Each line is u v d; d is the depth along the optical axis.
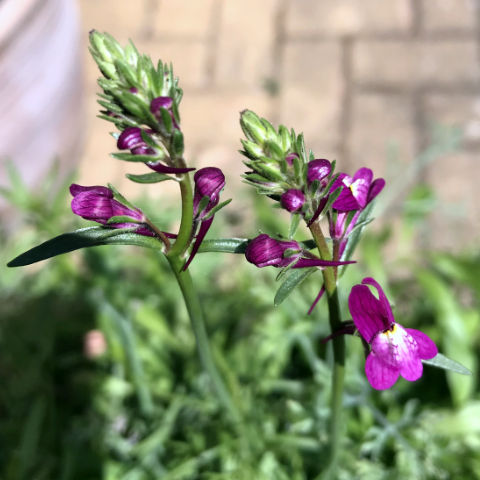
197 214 0.11
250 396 0.21
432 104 0.36
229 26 0.40
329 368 0.20
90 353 0.22
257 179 0.10
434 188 0.32
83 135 0.34
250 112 0.10
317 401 0.20
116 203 0.11
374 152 0.34
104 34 0.10
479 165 0.33
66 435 0.21
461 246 0.30
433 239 0.30
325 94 0.37
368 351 0.11
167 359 0.23
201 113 0.37
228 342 0.23
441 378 0.21
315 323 0.21
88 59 0.39
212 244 0.12
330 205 0.10
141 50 0.39
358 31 0.39
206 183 0.11
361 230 0.12
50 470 0.20
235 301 0.24
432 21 0.39
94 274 0.23
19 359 0.23
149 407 0.21
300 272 0.11
